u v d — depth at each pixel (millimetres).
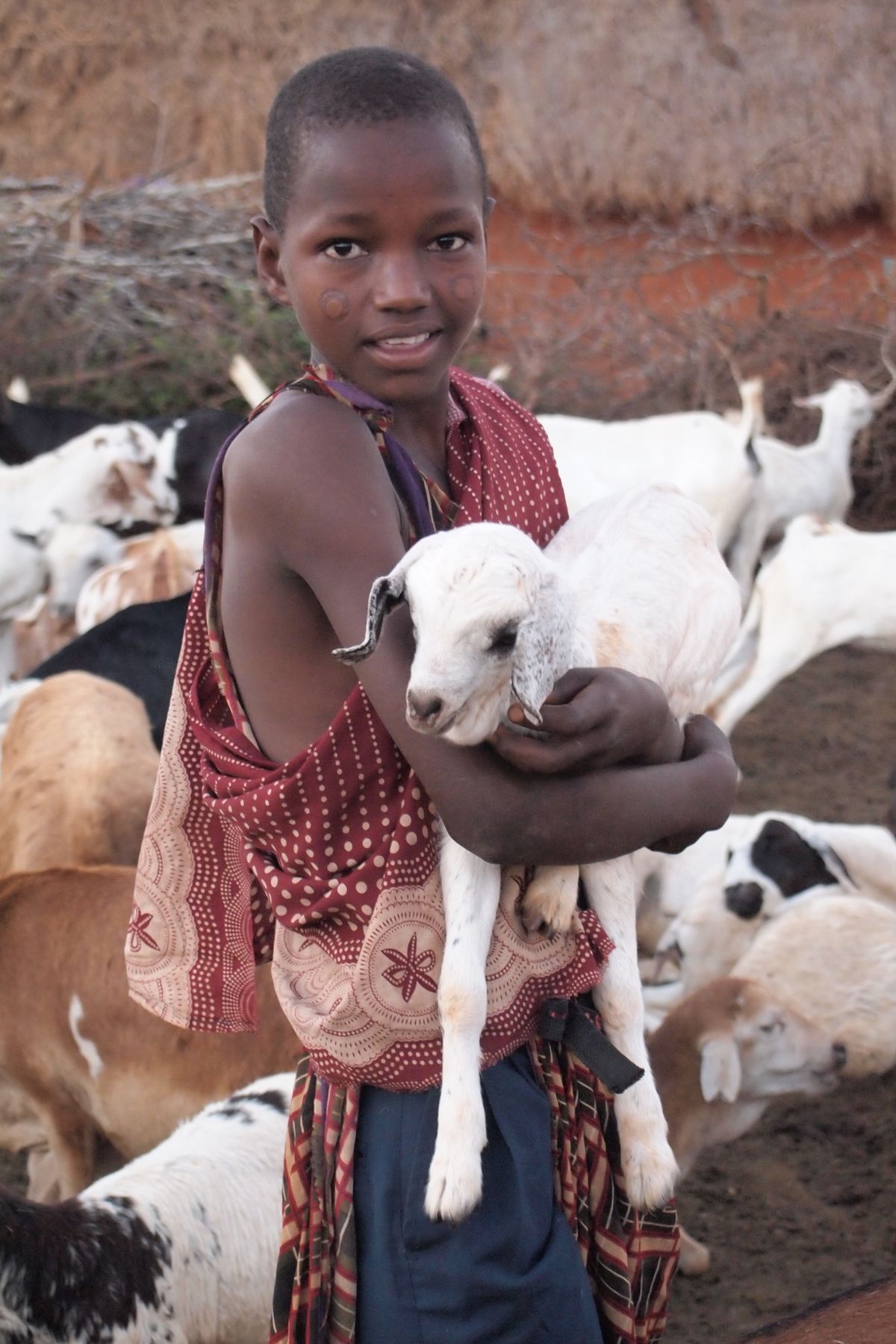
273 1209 3275
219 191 12820
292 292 1749
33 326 10180
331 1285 1815
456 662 1460
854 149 13688
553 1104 1827
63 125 15648
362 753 1704
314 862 1748
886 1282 2475
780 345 10812
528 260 14500
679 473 8500
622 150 14156
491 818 1592
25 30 15609
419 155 1668
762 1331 2398
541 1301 1763
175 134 15406
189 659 1902
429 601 1472
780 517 9008
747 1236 4336
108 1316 2998
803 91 13812
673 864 5426
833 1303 2443
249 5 15180
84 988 3910
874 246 13859
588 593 1795
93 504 7969
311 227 1685
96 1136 4137
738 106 13922
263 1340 3285
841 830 5227
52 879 4129
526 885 1762
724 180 13930
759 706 8391
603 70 14289
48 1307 2928
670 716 1742
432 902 1733
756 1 13906
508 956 1753
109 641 5930
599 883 1811
